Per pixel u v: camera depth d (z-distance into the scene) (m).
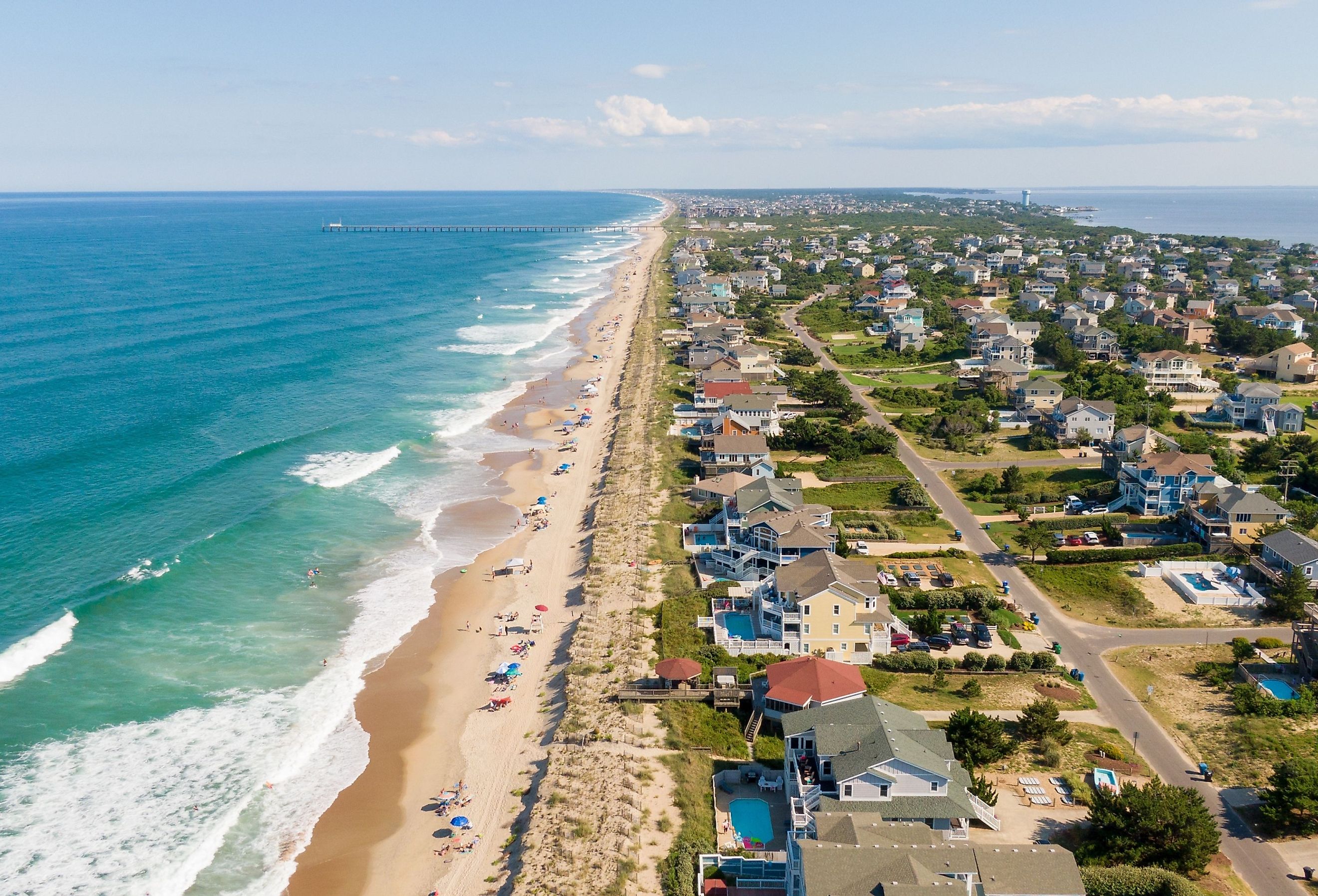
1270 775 61.00
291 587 92.50
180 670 77.12
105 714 70.69
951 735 63.72
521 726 70.88
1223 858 53.69
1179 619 84.00
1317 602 80.62
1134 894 48.00
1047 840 54.66
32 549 95.50
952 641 80.56
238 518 106.31
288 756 66.94
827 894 44.03
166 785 63.38
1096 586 90.50
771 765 63.47
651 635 82.00
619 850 54.78
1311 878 51.72
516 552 102.25
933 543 101.12
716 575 93.19
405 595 91.88
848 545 99.69
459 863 56.41
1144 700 71.62
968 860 46.59
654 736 66.94
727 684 71.50
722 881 52.44
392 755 67.44
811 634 77.88
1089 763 62.97
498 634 84.69
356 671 78.25
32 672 75.25
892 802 54.09
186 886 54.62
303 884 54.97
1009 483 114.50
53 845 57.34
